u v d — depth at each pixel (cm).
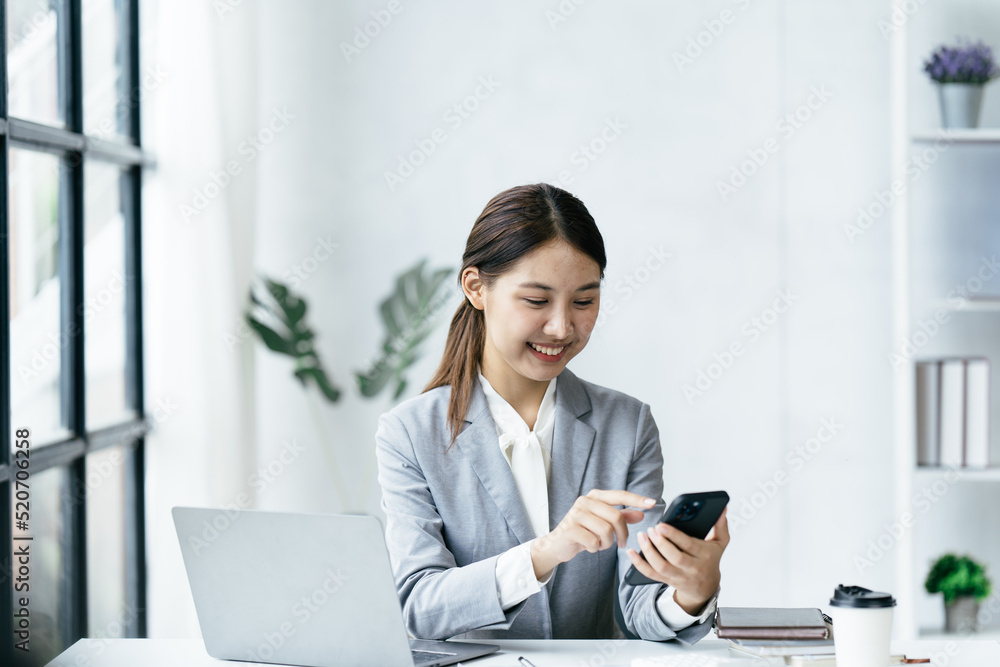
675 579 124
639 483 151
